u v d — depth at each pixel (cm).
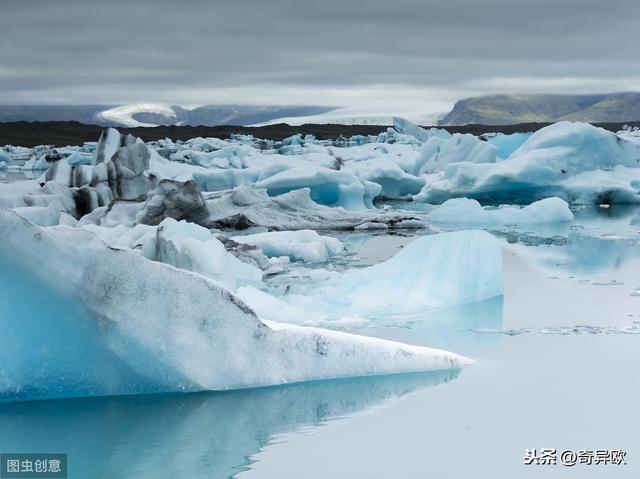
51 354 604
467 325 885
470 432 554
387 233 1802
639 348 775
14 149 6303
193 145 5147
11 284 585
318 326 881
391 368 687
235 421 576
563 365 716
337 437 548
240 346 645
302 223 1872
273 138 8200
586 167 2517
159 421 575
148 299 621
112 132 2384
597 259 1383
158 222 1684
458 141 3098
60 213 1622
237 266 1128
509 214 2017
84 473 490
